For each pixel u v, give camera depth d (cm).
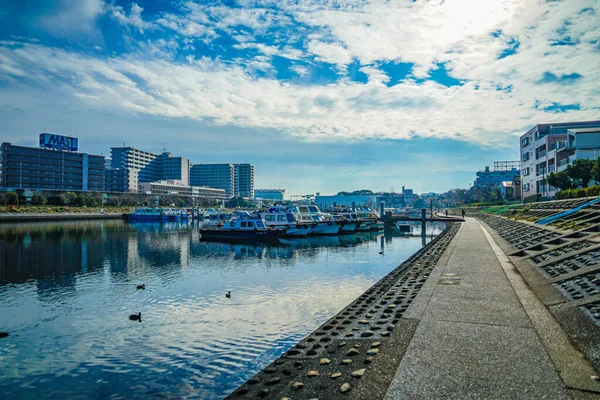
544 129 9369
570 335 995
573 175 6350
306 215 7550
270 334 1694
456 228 6269
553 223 3744
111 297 2375
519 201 11350
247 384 884
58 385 1261
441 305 1330
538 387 725
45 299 2333
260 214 7975
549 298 1355
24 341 1642
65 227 8919
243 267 3494
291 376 907
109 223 11056
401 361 868
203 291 2516
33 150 16188
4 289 2602
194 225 10644
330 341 1143
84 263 3734
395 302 1555
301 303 2200
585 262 1659
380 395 730
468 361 855
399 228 9162
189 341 1622
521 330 1049
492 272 1952
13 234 6875
